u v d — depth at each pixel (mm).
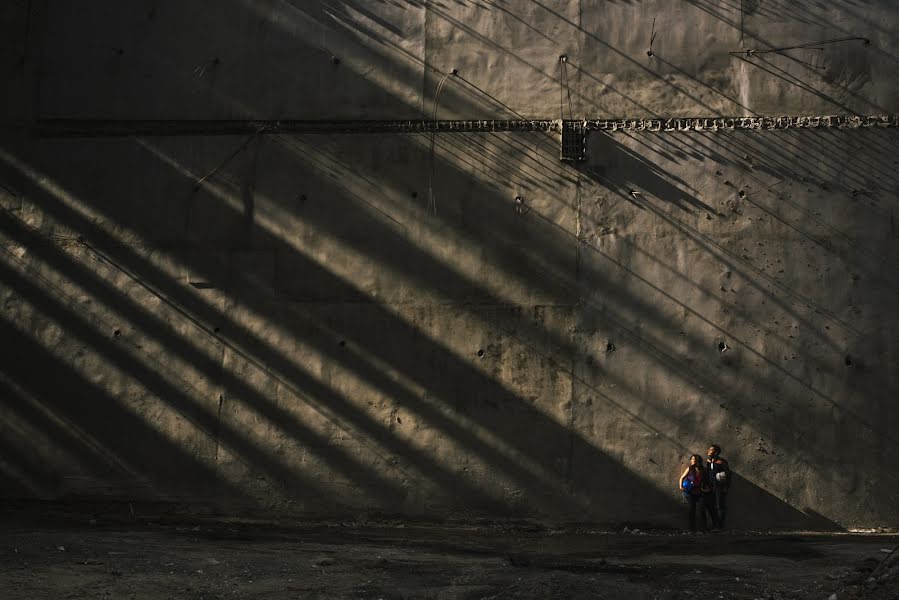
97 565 9617
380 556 11461
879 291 16188
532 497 15914
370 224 16859
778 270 16328
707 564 11156
